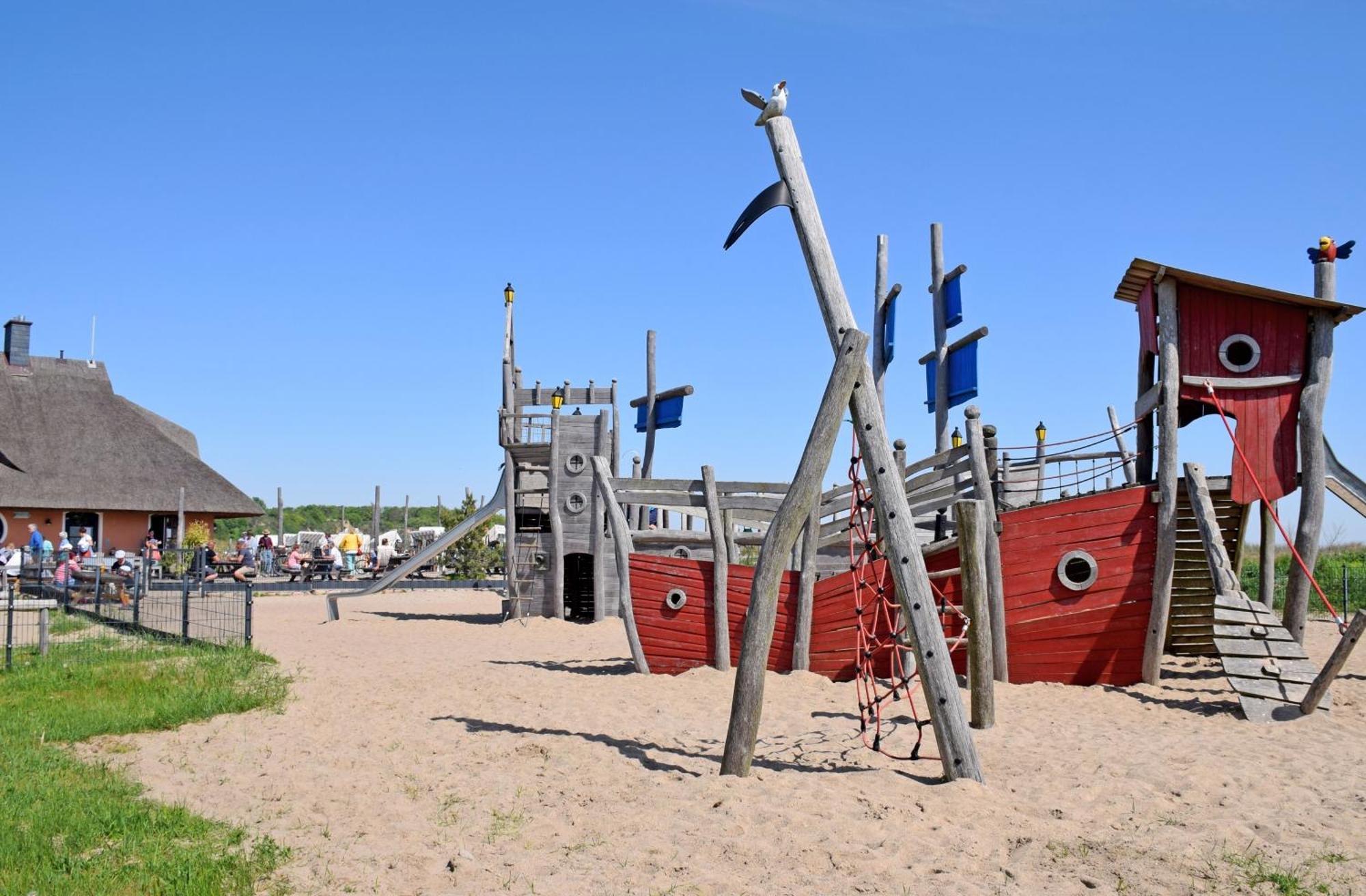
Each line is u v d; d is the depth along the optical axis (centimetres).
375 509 4131
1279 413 1409
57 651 1648
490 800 866
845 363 931
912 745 1068
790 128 996
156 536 4591
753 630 934
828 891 654
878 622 1458
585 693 1377
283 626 2281
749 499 1537
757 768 948
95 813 806
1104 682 1422
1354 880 664
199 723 1180
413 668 1617
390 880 680
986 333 1513
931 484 1555
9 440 4425
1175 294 1436
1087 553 1427
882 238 1781
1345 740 1100
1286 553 3212
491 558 3791
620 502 1595
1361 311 1380
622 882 671
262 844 742
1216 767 955
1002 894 647
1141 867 689
